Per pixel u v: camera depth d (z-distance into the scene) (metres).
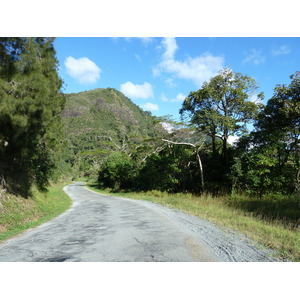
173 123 23.80
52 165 22.64
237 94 19.25
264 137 17.80
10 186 13.07
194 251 5.20
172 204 15.26
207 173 23.47
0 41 9.24
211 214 10.36
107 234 7.29
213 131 21.17
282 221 8.70
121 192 33.00
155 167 26.83
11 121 9.45
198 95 20.11
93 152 73.88
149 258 4.86
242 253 4.99
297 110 14.20
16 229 9.05
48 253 5.50
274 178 17.19
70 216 12.50
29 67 9.80
